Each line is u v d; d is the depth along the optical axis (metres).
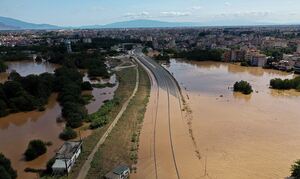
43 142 99.62
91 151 92.44
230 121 121.50
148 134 107.88
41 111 140.88
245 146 97.62
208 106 144.00
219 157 90.12
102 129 111.25
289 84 180.00
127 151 93.44
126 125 116.19
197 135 107.06
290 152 93.25
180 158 89.50
